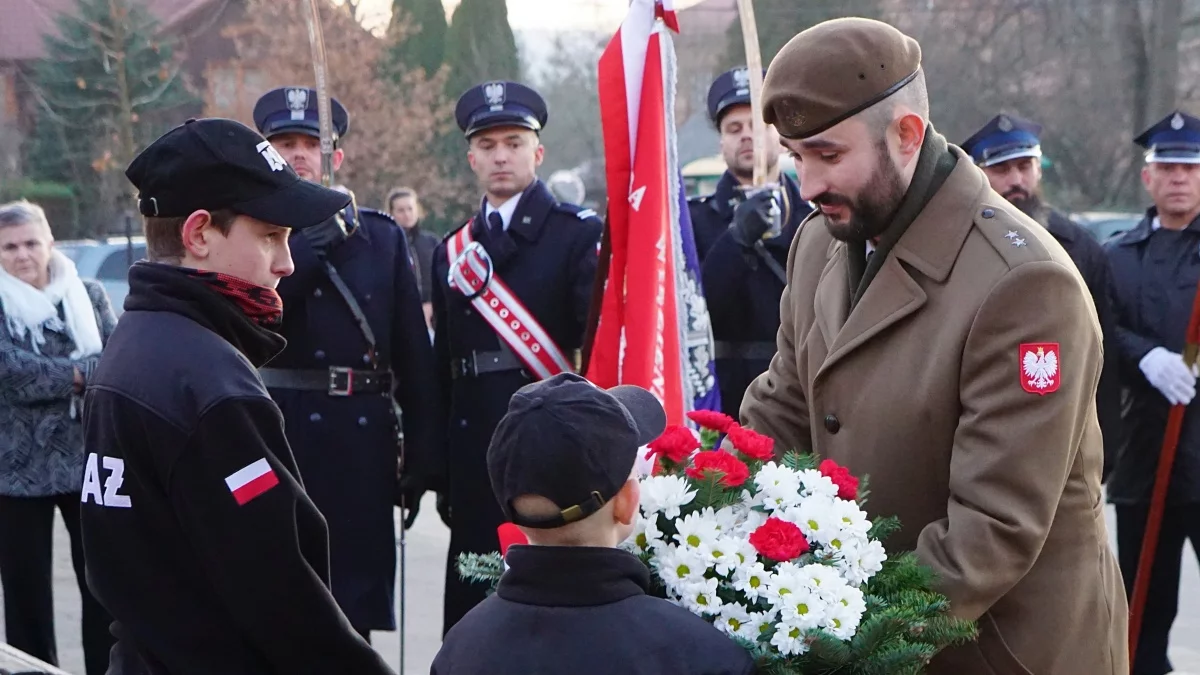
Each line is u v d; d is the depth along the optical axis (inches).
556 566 69.4
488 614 71.1
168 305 79.7
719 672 67.4
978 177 85.7
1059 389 78.0
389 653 195.9
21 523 172.7
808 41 81.3
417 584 235.0
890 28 82.4
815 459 84.4
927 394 81.7
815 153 81.8
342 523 155.0
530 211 167.8
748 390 103.0
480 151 169.2
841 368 86.2
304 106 163.3
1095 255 172.7
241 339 82.1
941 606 74.0
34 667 91.0
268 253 83.4
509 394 164.1
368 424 157.1
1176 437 149.3
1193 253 184.4
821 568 72.2
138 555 77.7
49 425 171.8
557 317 165.8
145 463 77.1
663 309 118.7
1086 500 84.6
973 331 79.8
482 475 163.9
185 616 78.0
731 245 173.2
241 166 81.0
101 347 179.3
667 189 119.9
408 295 162.9
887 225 84.7
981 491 78.0
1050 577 83.4
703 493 76.2
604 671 67.1
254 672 79.5
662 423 80.7
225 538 75.9
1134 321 185.0
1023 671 83.0
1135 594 149.0
